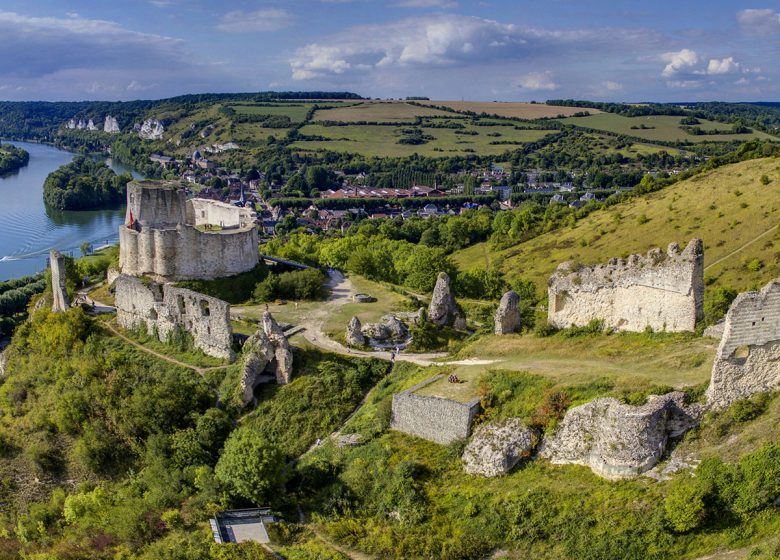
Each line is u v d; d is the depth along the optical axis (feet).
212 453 227.81
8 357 309.22
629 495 155.94
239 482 192.65
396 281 419.95
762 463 143.33
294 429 232.73
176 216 350.43
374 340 279.28
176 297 281.13
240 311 314.96
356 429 216.33
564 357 213.87
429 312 295.69
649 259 216.13
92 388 258.78
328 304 327.06
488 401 192.75
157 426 239.91
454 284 419.95
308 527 181.88
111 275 357.41
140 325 297.12
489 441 181.27
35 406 269.64
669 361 187.83
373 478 188.96
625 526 150.71
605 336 222.48
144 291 292.40
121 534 193.36
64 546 196.65
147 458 231.30
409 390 204.95
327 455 209.67
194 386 254.06
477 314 338.75
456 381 208.54
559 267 240.12
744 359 160.56
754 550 136.05
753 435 152.66
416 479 182.50
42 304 353.51
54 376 278.67
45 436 253.44
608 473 161.99
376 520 177.68
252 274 351.05
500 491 170.30
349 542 172.24
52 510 223.92
